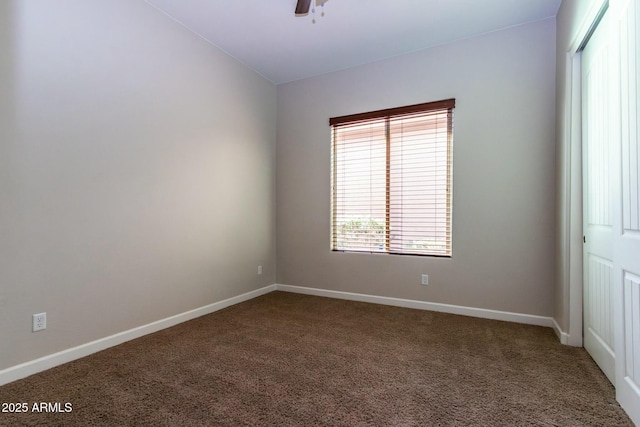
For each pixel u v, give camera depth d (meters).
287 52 3.42
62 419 1.53
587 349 2.27
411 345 2.42
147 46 2.63
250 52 3.42
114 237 2.40
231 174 3.52
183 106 2.95
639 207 1.44
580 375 1.96
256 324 2.90
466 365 2.09
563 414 1.58
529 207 2.89
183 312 2.97
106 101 2.34
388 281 3.54
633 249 1.49
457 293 3.19
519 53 2.92
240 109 3.64
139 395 1.74
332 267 3.88
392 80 3.50
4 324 1.84
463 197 3.15
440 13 2.74
